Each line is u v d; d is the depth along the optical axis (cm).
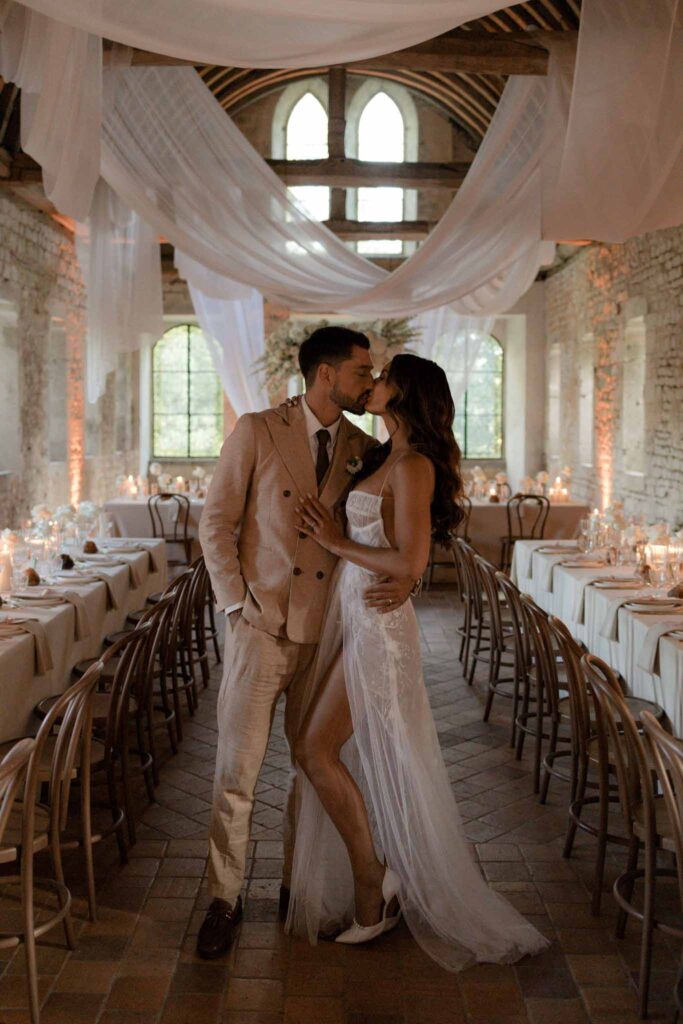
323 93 1291
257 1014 257
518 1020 256
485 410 1477
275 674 290
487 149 667
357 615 287
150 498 920
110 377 1212
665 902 322
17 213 840
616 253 1036
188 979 273
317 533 284
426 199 1344
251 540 292
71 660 448
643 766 267
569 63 558
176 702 477
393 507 282
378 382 288
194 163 677
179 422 1480
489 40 570
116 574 539
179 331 1463
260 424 292
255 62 380
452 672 620
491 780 435
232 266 719
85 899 320
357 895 292
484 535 940
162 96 649
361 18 336
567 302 1258
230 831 290
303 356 293
